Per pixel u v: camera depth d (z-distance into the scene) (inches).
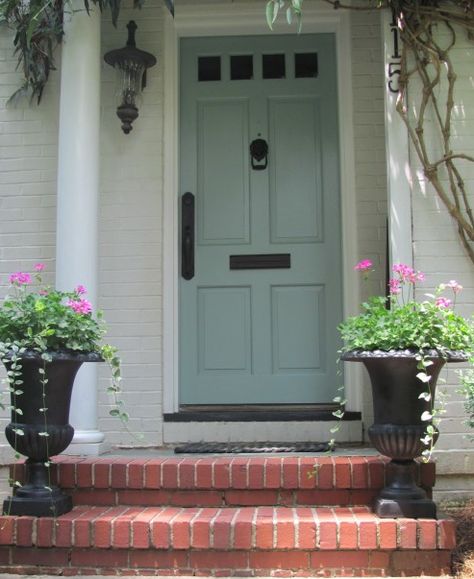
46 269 155.3
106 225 157.9
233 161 164.9
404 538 103.0
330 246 161.2
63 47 144.0
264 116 165.9
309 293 160.4
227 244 162.2
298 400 157.6
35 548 107.3
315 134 165.0
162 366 153.6
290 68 167.0
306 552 104.7
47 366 107.6
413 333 104.0
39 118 159.5
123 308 155.8
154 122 159.8
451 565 104.3
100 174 158.9
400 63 139.6
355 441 147.9
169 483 116.5
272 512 111.2
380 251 155.3
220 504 116.6
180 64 167.6
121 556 106.7
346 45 161.5
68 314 109.7
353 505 115.2
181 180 164.4
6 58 161.5
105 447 139.8
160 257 156.9
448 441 131.1
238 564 105.0
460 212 135.6
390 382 106.0
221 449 138.1
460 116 138.8
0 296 155.2
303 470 115.7
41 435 105.4
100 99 158.6
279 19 163.0
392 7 140.8
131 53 154.1
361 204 156.6
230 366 159.2
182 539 105.0
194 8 163.6
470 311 134.0
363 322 110.5
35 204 157.3
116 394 148.1
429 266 135.7
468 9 138.8
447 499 131.7
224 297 161.0
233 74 167.8
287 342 159.3
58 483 117.9
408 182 137.6
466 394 116.9
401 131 139.0
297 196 163.2
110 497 118.0
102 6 139.3
